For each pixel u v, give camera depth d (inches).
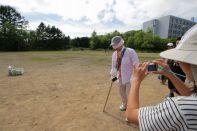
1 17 3154.5
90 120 222.4
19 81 441.7
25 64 799.1
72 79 466.6
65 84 410.0
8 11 3184.1
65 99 301.9
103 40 3302.2
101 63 859.4
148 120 41.6
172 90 239.0
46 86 391.2
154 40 2945.4
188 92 63.4
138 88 51.3
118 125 208.1
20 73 532.1
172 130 39.7
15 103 284.8
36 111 253.0
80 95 323.9
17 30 2637.8
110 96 316.2
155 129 40.6
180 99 38.9
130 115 47.1
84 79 466.9
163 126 39.4
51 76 508.4
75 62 898.1
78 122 217.9
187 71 43.9
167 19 4266.7
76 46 3791.8
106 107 263.0
